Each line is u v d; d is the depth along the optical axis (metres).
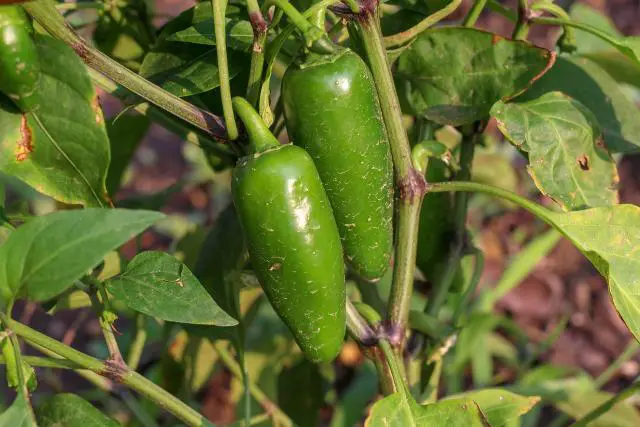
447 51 0.59
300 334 0.54
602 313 1.15
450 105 0.60
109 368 0.56
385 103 0.55
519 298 1.12
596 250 0.56
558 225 0.56
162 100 0.54
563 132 0.58
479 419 0.55
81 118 0.53
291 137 0.54
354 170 0.54
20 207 0.66
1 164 0.54
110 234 0.50
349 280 0.72
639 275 0.56
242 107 0.53
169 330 0.71
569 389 0.76
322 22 0.53
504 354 0.97
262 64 0.54
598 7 1.47
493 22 1.33
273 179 0.52
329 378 0.76
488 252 1.15
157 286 0.54
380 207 0.55
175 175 1.48
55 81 0.52
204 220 1.24
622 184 1.34
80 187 0.54
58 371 1.05
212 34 0.56
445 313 0.89
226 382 0.97
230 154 0.63
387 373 0.58
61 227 0.50
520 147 0.58
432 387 0.67
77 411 0.55
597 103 0.63
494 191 0.56
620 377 1.12
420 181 0.56
